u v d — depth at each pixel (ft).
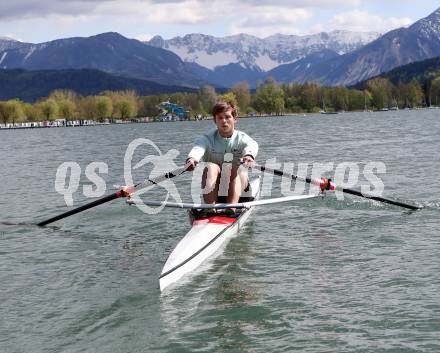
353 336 22.00
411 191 53.67
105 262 33.27
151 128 403.34
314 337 22.06
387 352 20.61
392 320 23.22
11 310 26.02
